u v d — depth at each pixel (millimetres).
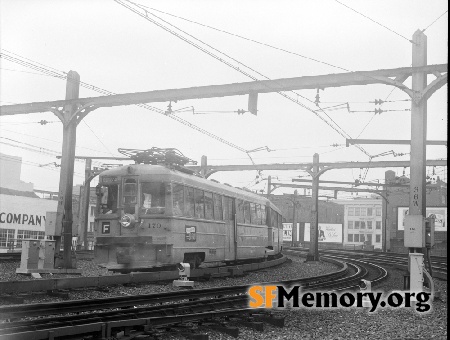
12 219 48219
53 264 18750
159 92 20531
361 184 41156
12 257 24281
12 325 7949
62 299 12172
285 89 19422
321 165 35094
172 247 16844
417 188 16734
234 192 22094
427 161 33188
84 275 19188
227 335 9578
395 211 65688
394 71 17641
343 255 44656
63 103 21406
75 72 21578
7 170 62188
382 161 33719
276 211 29719
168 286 15805
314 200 35188
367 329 10898
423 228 15914
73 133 21453
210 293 13539
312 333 10250
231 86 19812
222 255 20531
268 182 46000
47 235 20641
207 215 19422
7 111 22312
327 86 18891
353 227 88125
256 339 9516
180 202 17547
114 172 17531
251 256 23891
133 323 8773
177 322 9633
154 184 17125
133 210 17141
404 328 11078
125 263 17109
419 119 17062
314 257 35406
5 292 11469
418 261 14914
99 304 10539
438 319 12367
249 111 19688
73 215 21125
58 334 7617
